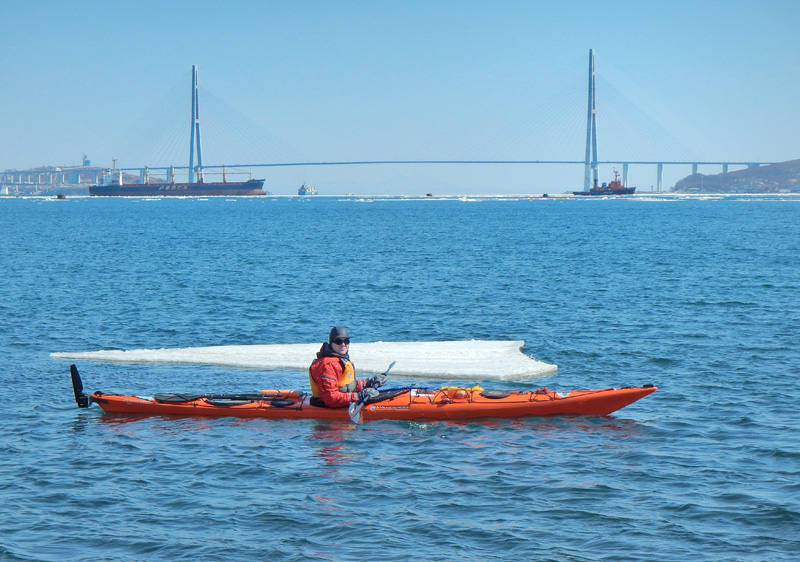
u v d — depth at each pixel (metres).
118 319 30.30
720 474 13.34
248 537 11.16
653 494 12.53
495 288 38.78
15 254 59.38
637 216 141.00
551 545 10.84
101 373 21.36
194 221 126.06
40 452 14.75
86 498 12.55
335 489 12.93
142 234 88.00
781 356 22.61
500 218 136.75
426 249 64.44
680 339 25.34
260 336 27.34
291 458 14.45
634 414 17.02
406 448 14.98
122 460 14.34
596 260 53.62
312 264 51.50
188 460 14.35
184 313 31.70
